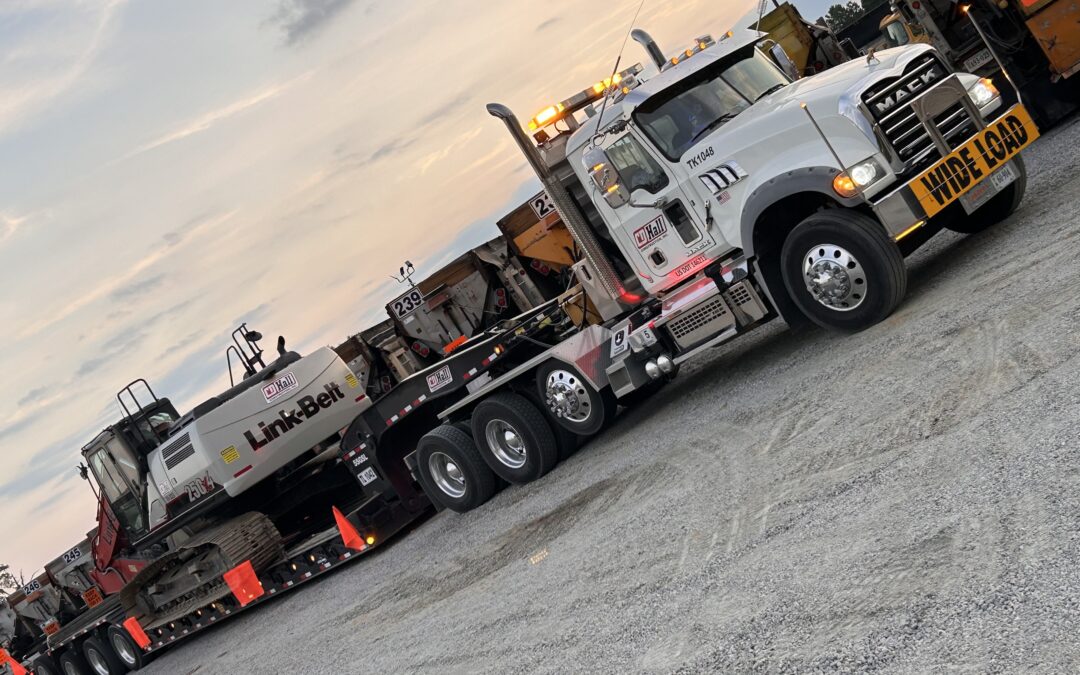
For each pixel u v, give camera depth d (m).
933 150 8.23
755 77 9.51
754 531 5.98
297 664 9.73
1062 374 5.56
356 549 13.20
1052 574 3.93
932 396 6.31
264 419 14.12
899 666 3.88
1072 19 12.04
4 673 20.19
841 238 8.29
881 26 15.36
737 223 9.08
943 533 4.68
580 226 10.45
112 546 16.69
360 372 21.58
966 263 8.84
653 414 11.02
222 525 14.67
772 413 8.00
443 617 8.22
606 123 9.74
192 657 14.58
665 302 9.97
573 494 9.57
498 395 11.66
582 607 6.44
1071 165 10.52
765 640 4.64
